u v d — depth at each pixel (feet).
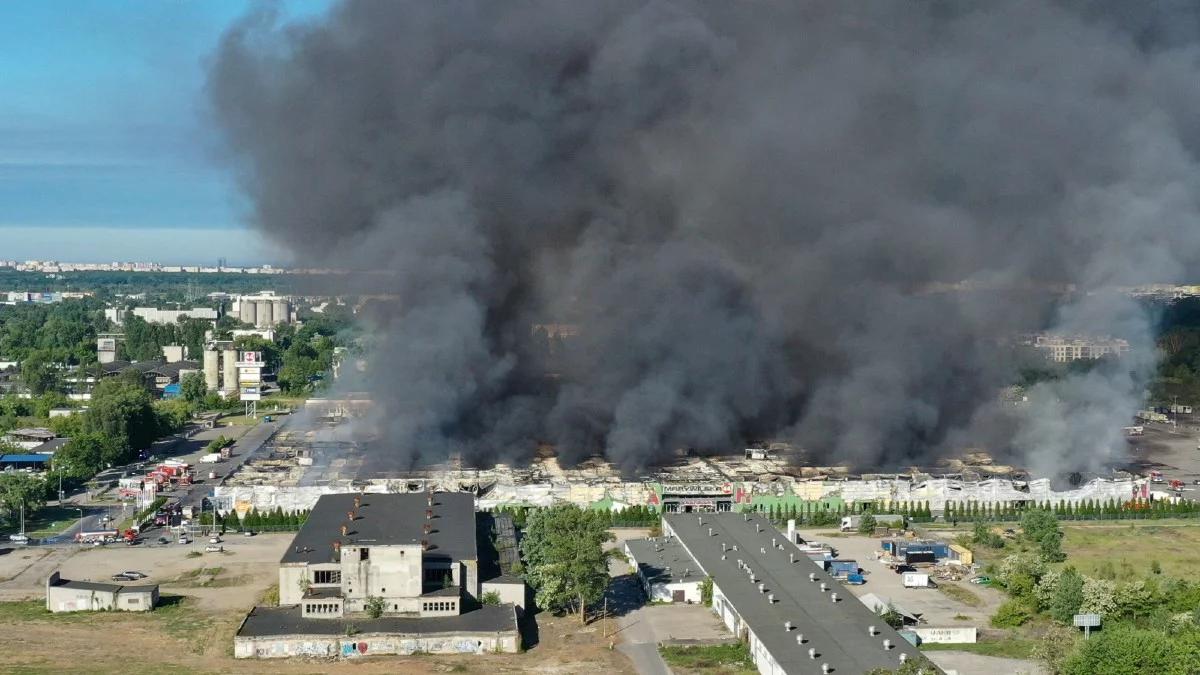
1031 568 260.83
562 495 348.79
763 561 268.82
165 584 273.95
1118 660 192.44
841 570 277.64
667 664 216.95
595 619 245.04
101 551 304.71
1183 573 284.00
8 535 320.70
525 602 250.98
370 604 233.76
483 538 294.46
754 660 215.92
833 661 197.88
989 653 223.10
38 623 242.37
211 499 340.80
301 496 343.05
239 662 218.59
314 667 216.33
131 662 217.56
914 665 188.14
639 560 278.46
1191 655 193.36
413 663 218.59
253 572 284.00
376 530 254.68
